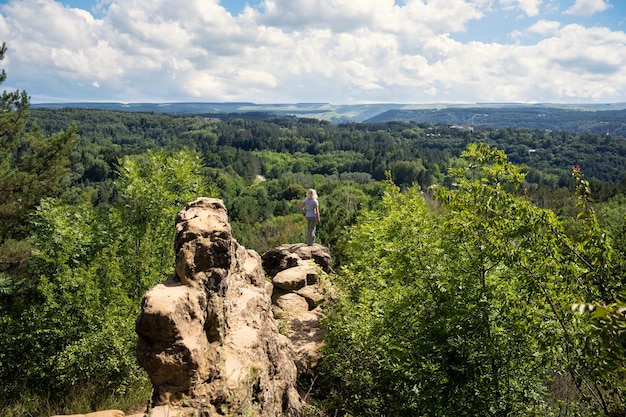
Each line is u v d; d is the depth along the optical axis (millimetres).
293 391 5867
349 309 7453
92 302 7777
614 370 3891
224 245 4531
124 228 9148
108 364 6977
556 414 5199
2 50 12578
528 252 4973
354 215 16312
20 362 7613
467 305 5387
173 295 3867
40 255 8383
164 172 9961
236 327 4668
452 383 5473
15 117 12977
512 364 5230
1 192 12070
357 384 6434
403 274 6172
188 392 3643
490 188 5238
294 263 12484
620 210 26625
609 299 4453
